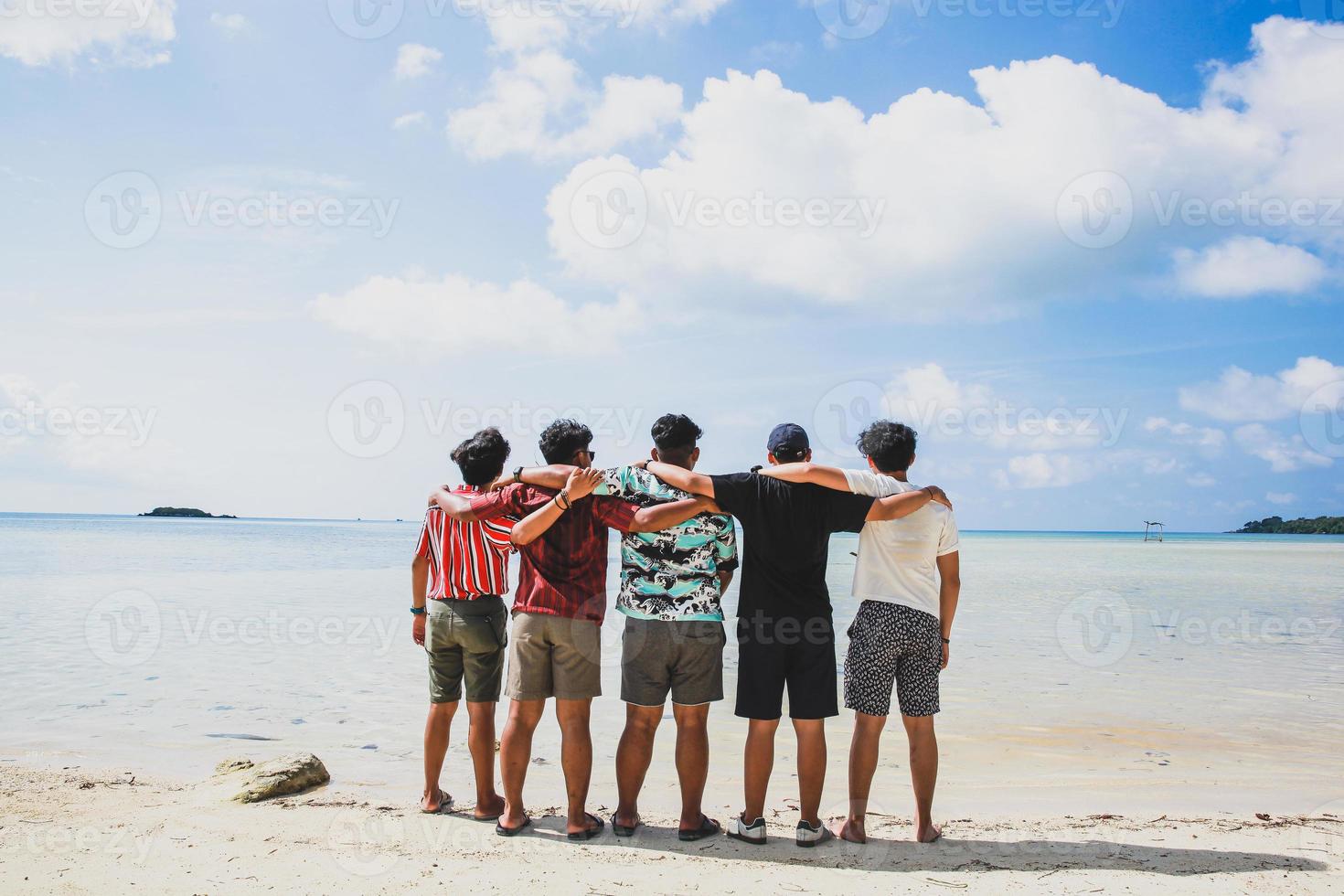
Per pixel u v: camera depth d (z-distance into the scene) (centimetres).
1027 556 4275
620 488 376
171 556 2792
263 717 615
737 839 372
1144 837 379
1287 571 2811
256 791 421
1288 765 517
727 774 506
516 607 384
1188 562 3497
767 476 375
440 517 397
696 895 303
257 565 2378
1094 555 4416
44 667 799
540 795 455
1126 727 607
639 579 379
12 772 465
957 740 573
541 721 634
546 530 379
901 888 313
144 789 435
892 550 387
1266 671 835
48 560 2464
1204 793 462
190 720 604
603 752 546
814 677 371
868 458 422
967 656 923
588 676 377
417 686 733
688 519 374
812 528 369
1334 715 646
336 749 535
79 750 522
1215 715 645
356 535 6738
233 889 302
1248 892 309
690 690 373
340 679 755
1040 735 584
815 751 369
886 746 564
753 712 371
